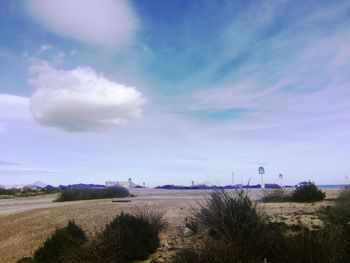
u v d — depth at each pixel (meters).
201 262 9.64
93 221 16.73
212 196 12.48
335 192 26.16
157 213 16.00
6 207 30.52
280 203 19.67
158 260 10.48
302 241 9.38
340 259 8.54
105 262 10.47
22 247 13.58
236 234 10.63
